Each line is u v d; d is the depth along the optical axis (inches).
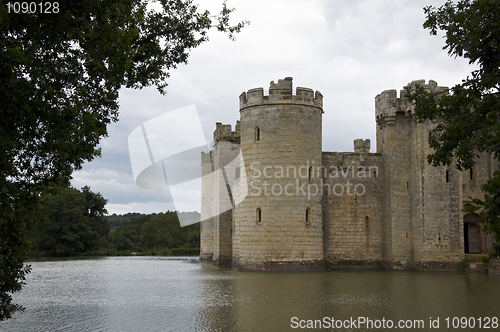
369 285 1252.5
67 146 571.5
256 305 945.5
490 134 524.4
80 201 3713.1
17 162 581.6
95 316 867.4
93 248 3890.3
